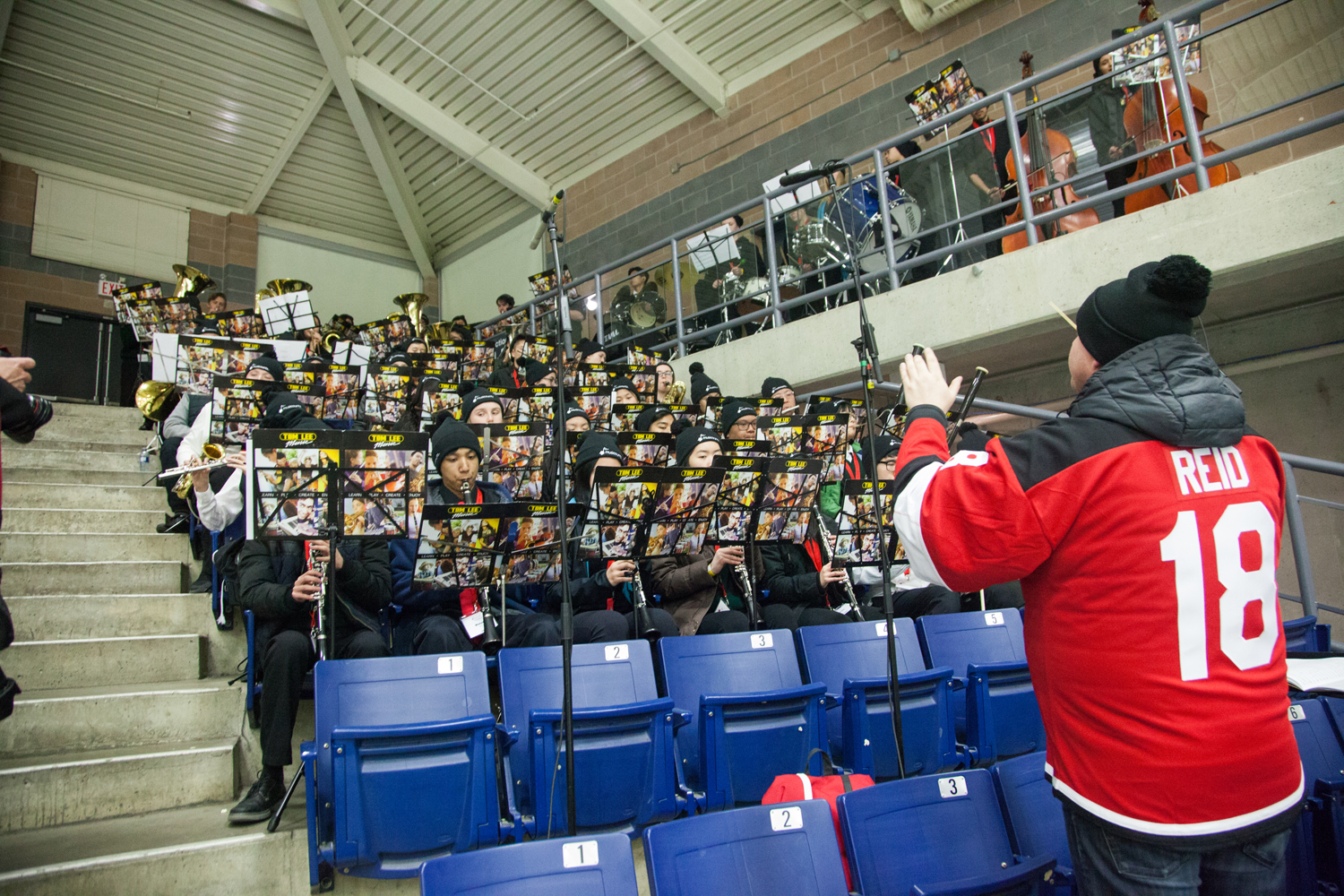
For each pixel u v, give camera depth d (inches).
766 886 69.6
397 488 114.9
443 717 100.8
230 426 175.6
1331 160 163.8
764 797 90.4
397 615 130.7
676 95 423.8
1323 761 97.8
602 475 127.4
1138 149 202.1
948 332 212.2
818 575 151.9
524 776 103.5
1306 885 92.0
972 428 70.3
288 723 104.3
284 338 317.4
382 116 466.0
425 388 236.1
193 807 108.3
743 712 105.5
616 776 97.3
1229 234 173.9
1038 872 73.8
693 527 134.6
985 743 120.6
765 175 395.2
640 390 266.7
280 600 112.3
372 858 88.2
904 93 354.0
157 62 406.3
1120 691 50.0
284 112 446.0
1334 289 209.6
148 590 156.1
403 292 544.4
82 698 113.1
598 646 113.3
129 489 190.9
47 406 88.9
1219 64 233.6
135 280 446.9
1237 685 49.2
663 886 66.4
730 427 202.5
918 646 134.5
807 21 381.4
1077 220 210.4
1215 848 47.4
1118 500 51.1
